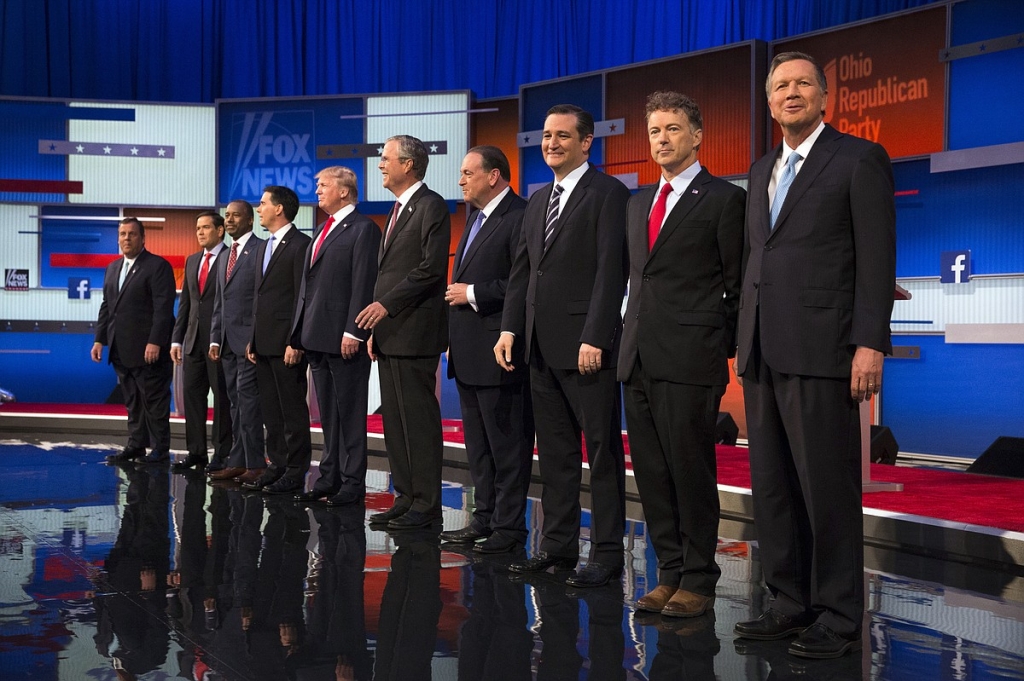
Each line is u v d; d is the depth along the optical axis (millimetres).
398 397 3619
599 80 7137
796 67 2148
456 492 4574
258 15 8734
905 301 6031
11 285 8266
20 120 8242
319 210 8141
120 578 2777
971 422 5688
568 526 2914
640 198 2555
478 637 2217
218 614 2408
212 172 8367
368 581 2754
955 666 2029
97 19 8711
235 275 4664
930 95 5816
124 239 5430
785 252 2145
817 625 2143
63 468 5203
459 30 8453
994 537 3021
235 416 4824
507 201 3312
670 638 2217
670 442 2436
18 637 2205
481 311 3184
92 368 8477
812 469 2111
